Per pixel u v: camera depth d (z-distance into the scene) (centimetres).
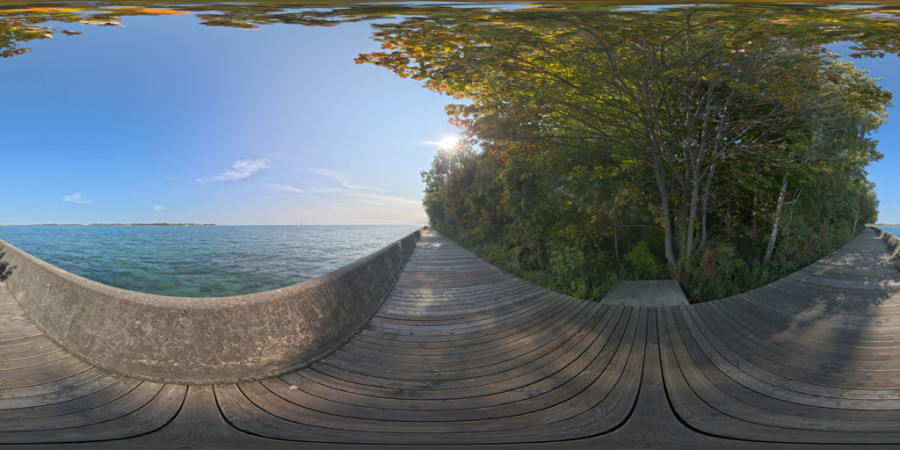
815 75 555
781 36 487
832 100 738
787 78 564
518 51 573
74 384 344
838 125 941
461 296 760
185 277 1733
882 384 364
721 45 541
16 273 720
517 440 258
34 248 3641
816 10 398
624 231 1174
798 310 651
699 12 424
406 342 489
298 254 3142
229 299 382
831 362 425
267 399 328
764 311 644
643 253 958
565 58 612
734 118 854
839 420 292
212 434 266
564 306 675
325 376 378
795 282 865
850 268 1023
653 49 588
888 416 297
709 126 856
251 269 2070
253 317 378
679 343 484
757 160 915
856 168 1095
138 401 318
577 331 536
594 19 445
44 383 346
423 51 548
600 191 914
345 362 415
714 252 852
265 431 271
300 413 303
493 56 591
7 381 351
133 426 278
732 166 991
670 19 449
